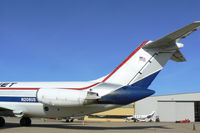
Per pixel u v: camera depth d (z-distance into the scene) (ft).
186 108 170.71
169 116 171.22
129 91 49.70
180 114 170.40
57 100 49.75
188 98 170.81
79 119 163.43
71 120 118.93
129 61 51.49
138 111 178.09
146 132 50.47
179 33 41.34
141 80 50.24
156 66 49.60
